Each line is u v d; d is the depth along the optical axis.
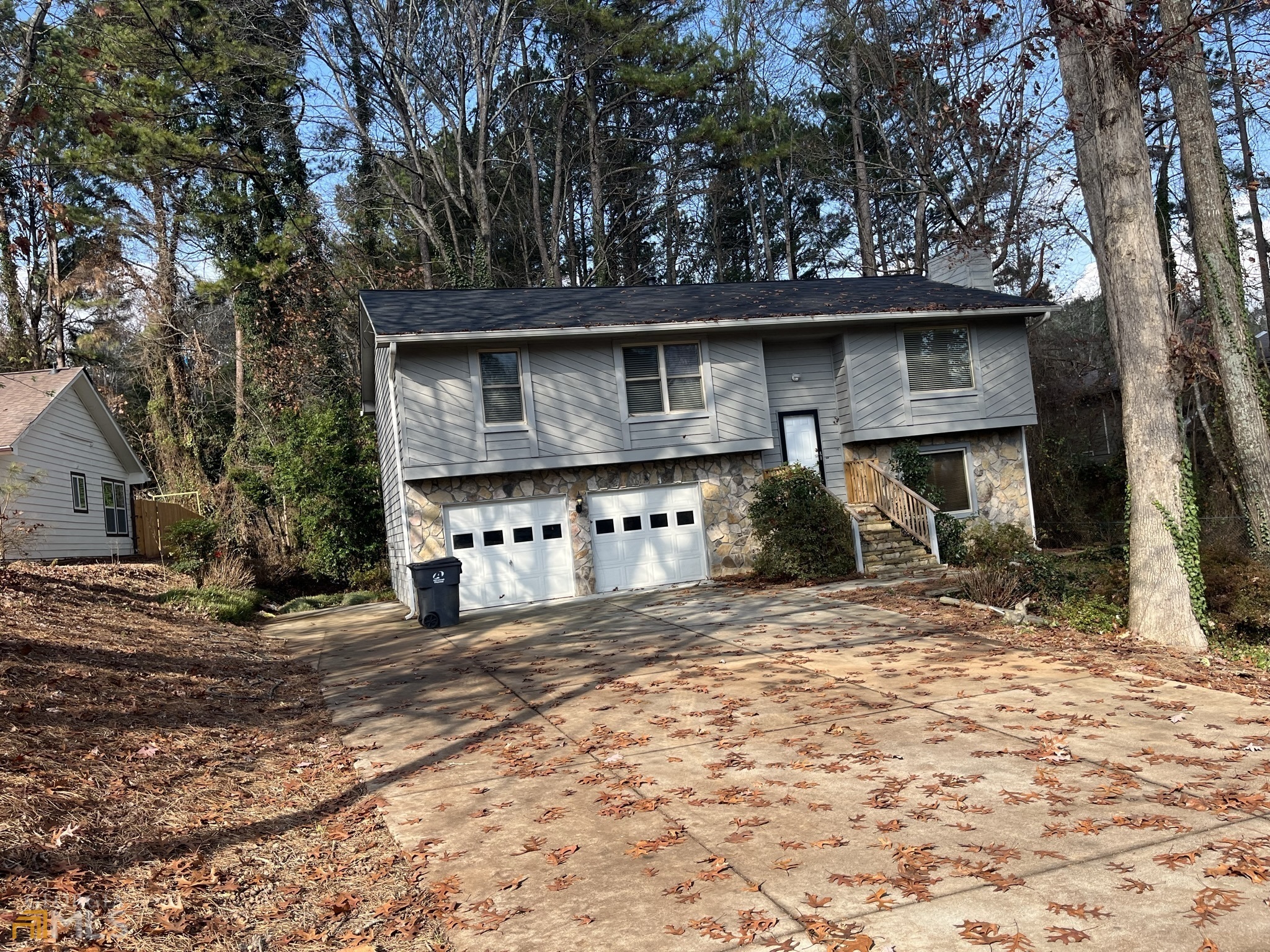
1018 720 7.74
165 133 24.92
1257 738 6.97
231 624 16.92
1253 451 15.03
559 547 18.53
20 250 9.30
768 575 18.27
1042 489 25.73
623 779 6.87
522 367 18.19
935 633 11.80
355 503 26.09
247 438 31.92
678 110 37.56
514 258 40.56
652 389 18.97
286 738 8.66
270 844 5.94
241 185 30.47
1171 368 11.51
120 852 5.48
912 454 20.47
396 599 22.19
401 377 17.58
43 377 23.92
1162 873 4.77
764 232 41.22
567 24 32.34
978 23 17.61
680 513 19.25
